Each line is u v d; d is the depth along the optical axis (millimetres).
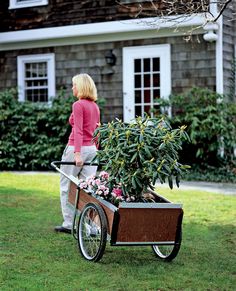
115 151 5012
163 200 5203
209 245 5836
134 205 4812
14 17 14492
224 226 6793
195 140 11766
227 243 5938
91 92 6039
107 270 4770
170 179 4977
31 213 7293
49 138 13164
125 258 5215
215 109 11664
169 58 12758
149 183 5074
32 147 13109
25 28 14344
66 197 6152
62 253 5285
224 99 12312
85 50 13750
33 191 9211
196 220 7129
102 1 13297
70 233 6148
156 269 4848
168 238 5027
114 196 5047
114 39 13336
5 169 13242
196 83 12523
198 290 4305
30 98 14648
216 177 11383
